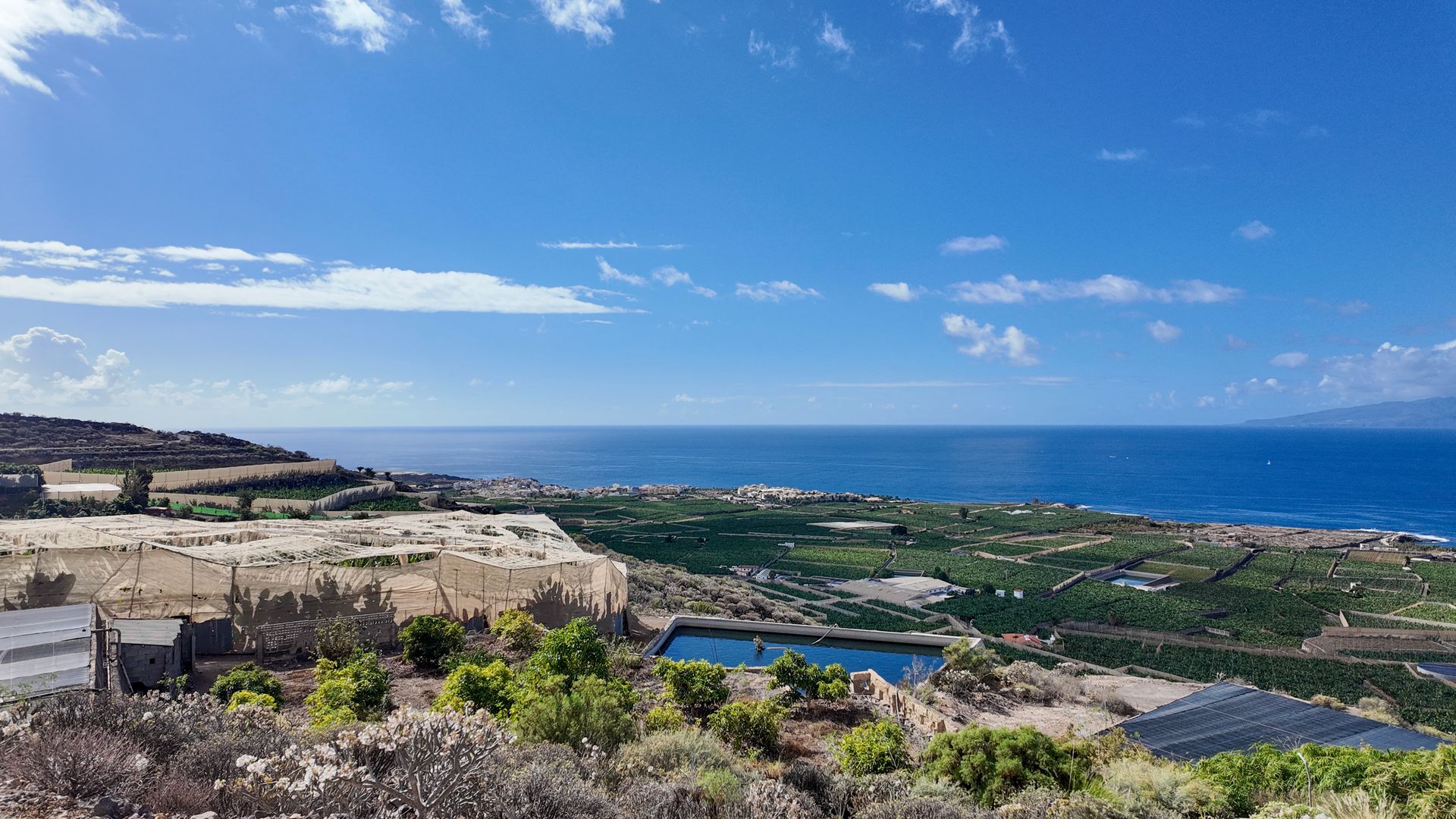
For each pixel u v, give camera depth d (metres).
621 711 17.33
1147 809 13.66
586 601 40.47
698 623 46.84
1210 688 31.34
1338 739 25.44
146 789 7.89
